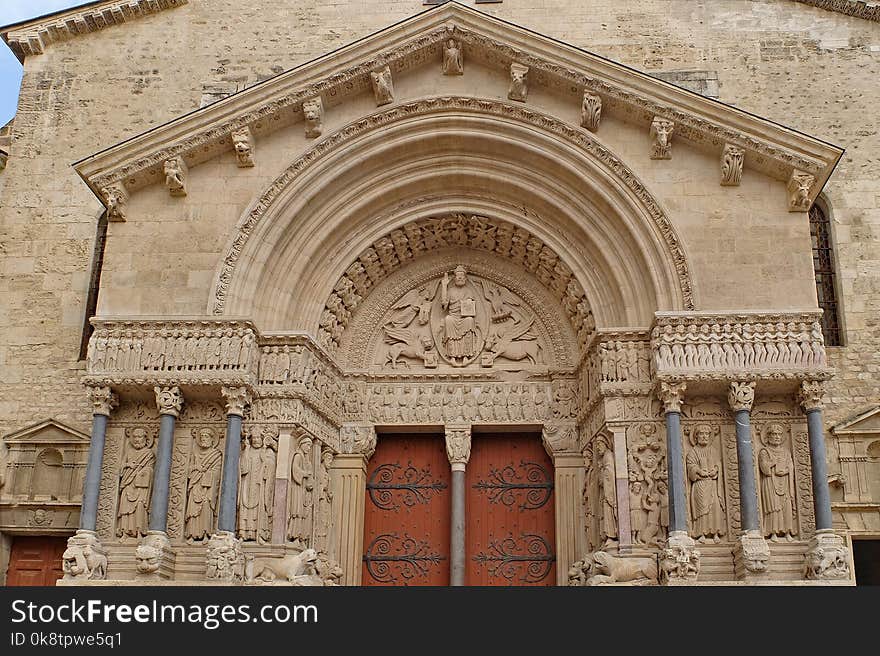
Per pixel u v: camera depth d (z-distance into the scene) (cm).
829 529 1561
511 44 1828
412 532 1925
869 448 1908
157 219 1809
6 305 2102
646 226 1759
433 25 1850
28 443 1988
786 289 1706
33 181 2192
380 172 1911
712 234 1747
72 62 2289
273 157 1845
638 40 2242
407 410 1944
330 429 1886
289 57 2277
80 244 2145
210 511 1691
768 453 1662
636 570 1598
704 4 2261
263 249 1795
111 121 2239
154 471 1700
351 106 1880
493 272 2022
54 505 1945
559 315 1969
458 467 1900
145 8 2306
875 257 2044
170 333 1727
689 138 1789
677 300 1712
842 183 2098
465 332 1980
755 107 2169
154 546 1606
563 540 1831
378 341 2006
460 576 1841
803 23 2227
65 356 2064
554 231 1908
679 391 1655
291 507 1720
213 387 1702
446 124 1873
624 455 1684
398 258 2009
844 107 2156
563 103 1856
